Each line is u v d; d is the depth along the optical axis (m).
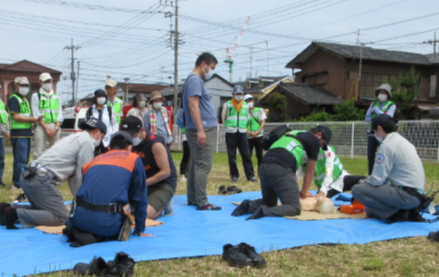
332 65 29.11
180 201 6.24
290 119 28.09
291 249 3.62
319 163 5.81
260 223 4.48
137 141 4.61
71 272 2.95
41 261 3.16
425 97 29.22
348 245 3.73
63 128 21.36
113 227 3.72
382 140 4.92
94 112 6.83
